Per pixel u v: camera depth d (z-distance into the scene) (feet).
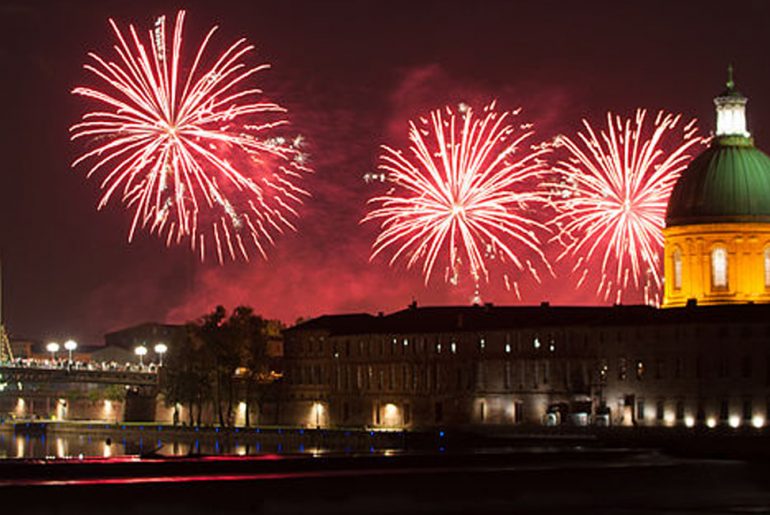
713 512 514.68
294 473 509.35
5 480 483.51
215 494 473.26
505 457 568.00
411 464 545.85
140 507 462.60
